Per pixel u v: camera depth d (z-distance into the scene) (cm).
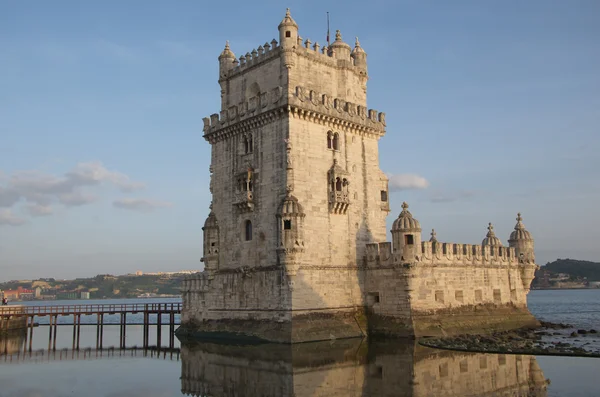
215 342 5916
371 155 6494
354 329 5797
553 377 3806
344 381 3731
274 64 6047
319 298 5622
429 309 5800
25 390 3781
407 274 5631
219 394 3488
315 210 5759
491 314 6512
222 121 6406
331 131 6088
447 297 6019
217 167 6500
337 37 6525
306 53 6069
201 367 4481
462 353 4772
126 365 4828
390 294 5816
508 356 4609
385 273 5881
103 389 3775
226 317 6081
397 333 5647
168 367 4625
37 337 7906
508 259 7006
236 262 6069
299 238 5419
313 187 5788
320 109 5897
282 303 5453
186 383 3903
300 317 5422
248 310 5828
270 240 5681
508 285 6938
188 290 6656
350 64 6500
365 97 6712
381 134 6612
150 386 3831
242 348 5300
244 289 5906
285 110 5684
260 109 5916
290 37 5909
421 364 4281
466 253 6378
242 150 6197
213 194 6494
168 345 6462
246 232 6050
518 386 3559
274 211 5678
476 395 3347
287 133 5669
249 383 3753
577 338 5766
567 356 4612
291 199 5481
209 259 6291
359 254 6109
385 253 5897
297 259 5412
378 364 4303
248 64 6366
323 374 3959
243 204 5956
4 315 7650
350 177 6188
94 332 9025
